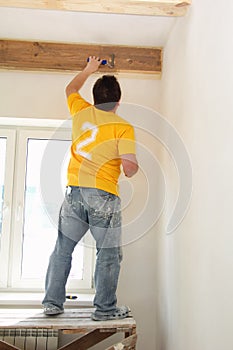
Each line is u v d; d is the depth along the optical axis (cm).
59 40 245
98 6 184
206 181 148
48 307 199
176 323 191
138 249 248
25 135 268
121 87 256
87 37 241
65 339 234
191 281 166
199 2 166
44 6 184
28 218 264
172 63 220
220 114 134
